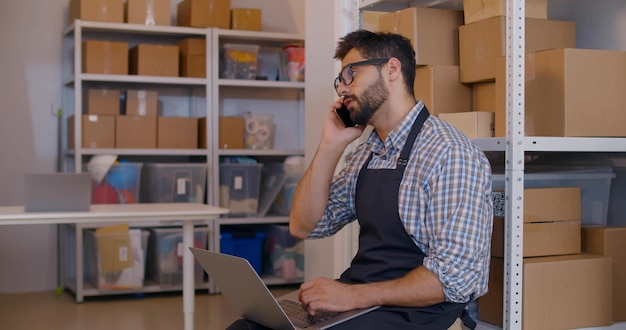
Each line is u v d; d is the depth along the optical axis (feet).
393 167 6.89
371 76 6.98
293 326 6.14
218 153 17.87
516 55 7.58
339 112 7.50
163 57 17.62
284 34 18.72
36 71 18.21
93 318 15.07
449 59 9.32
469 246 6.29
